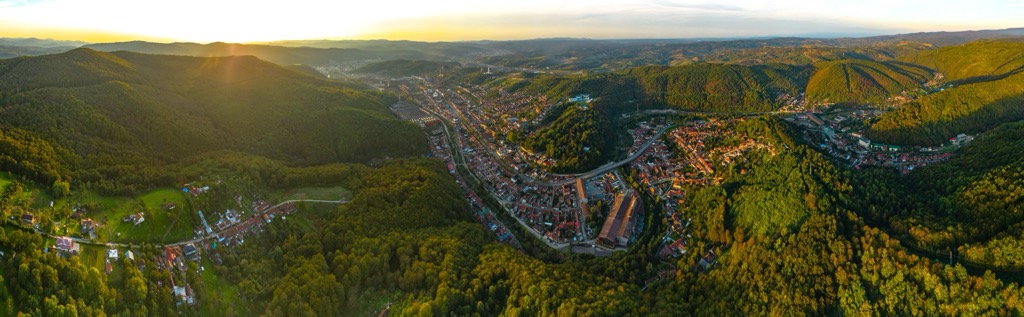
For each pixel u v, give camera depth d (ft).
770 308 621.31
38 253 547.49
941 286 564.71
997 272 577.84
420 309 606.14
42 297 503.20
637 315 597.93
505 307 640.99
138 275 588.50
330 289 639.76
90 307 513.45
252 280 648.38
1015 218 647.15
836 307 618.85
